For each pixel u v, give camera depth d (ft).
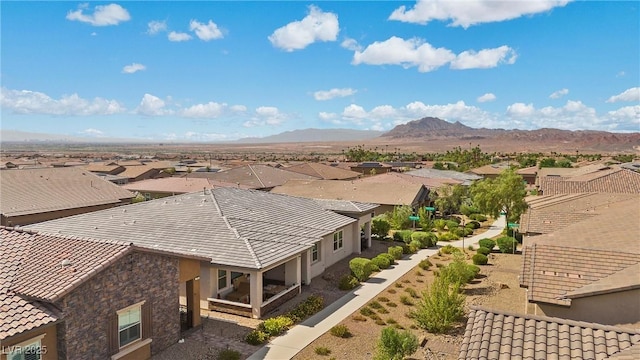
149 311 56.54
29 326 43.29
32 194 142.92
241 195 110.22
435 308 67.92
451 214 180.34
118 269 52.47
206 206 95.96
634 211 80.84
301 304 76.02
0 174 147.95
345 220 110.01
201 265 73.46
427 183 205.57
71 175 167.63
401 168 371.15
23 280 48.70
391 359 53.31
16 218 127.75
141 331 55.77
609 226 74.79
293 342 63.10
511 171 151.64
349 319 71.82
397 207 157.48
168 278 59.82
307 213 108.88
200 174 240.53
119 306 52.60
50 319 44.88
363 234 127.44
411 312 74.79
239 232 83.20
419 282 93.04
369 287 88.79
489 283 91.86
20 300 46.26
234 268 71.72
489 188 141.49
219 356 57.21
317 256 97.40
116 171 289.94
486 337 35.78
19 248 55.93
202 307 75.15
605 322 48.47
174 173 312.91
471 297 82.94
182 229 85.71
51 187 152.05
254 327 67.72
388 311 76.02
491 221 174.81
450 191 177.78
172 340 60.75
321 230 97.19
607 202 104.42
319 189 182.39
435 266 105.60
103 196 159.33
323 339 64.28
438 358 59.00
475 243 132.98
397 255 112.27
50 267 50.62
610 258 56.39
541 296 51.01
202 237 81.46
